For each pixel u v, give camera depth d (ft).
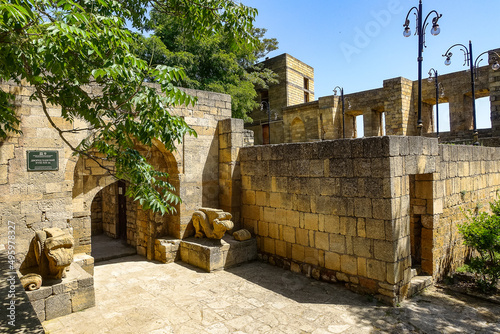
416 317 17.28
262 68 78.23
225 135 30.30
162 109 12.99
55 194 21.24
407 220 20.10
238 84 56.59
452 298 19.89
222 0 16.99
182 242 27.86
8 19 9.21
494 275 20.68
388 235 19.02
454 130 55.57
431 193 22.09
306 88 84.58
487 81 51.96
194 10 17.65
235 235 27.73
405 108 57.93
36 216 20.47
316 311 18.04
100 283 22.62
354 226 20.79
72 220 24.62
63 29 8.59
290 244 25.29
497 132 47.44
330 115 63.87
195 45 50.08
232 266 26.27
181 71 12.21
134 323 16.63
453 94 55.88
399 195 19.49
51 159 21.07
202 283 22.54
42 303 16.76
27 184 20.17
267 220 27.35
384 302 19.06
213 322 16.76
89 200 25.68
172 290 21.26
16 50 10.53
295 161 24.72
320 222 22.94
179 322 16.78
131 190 14.29
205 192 30.01
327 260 22.54
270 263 26.99
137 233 31.48
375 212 19.66
